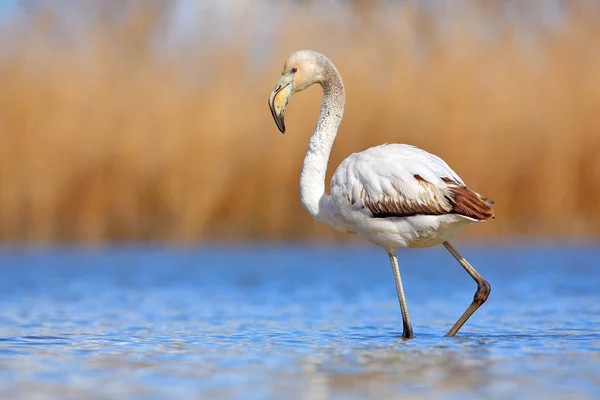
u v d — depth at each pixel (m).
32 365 5.94
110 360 6.13
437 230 7.13
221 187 17.02
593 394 4.86
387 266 14.47
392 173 7.18
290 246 17.11
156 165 16.97
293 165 16.94
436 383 5.21
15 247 16.70
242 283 12.48
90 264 14.61
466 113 16.77
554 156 17.02
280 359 6.12
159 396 4.89
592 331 7.63
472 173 16.69
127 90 17.16
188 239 17.02
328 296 11.08
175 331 7.88
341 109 8.14
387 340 7.18
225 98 17.11
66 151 16.84
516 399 4.77
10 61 16.97
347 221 7.52
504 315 8.98
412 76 17.00
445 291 11.51
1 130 16.77
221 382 5.27
